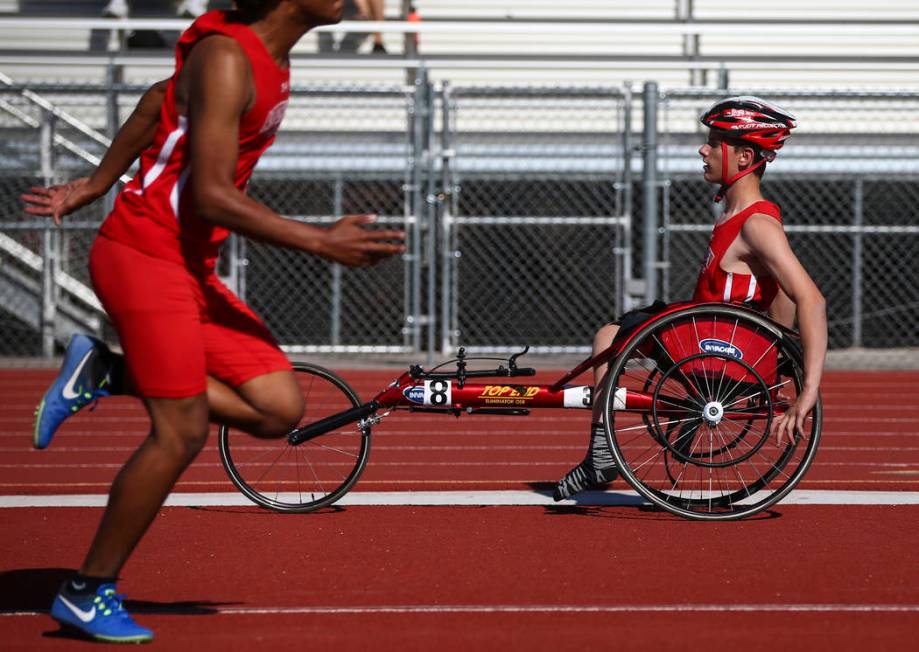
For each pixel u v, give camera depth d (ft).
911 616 46.26
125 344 42.34
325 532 61.93
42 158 160.04
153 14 187.11
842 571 53.47
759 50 189.37
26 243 166.30
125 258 42.16
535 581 51.65
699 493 70.33
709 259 65.67
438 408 67.56
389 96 176.35
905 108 155.02
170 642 42.86
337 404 116.88
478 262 176.14
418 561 55.36
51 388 43.50
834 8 191.21
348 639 43.16
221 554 56.85
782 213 182.50
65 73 185.16
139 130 47.26
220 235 43.60
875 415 114.42
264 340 44.68
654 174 143.02
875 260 171.42
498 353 165.99
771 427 62.03
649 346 65.57
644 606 47.55
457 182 171.53
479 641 42.86
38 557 56.44
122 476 42.45
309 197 173.27
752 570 53.62
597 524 63.82
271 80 41.68
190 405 42.34
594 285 176.76
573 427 106.32
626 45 188.03
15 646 42.34
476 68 185.57
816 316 61.46
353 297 175.32
